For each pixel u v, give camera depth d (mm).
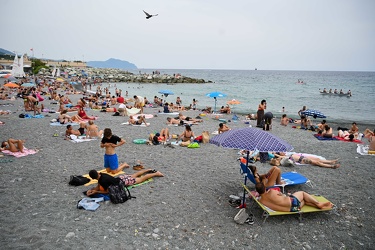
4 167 8875
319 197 6855
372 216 6461
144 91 53500
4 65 84000
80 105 19359
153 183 8023
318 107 33219
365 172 9516
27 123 16453
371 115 27922
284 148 5785
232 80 98750
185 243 5227
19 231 5352
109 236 5324
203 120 20828
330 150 12734
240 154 11367
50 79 60844
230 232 5660
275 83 81500
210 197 7242
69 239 5164
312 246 5289
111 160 8375
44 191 7211
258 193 6609
